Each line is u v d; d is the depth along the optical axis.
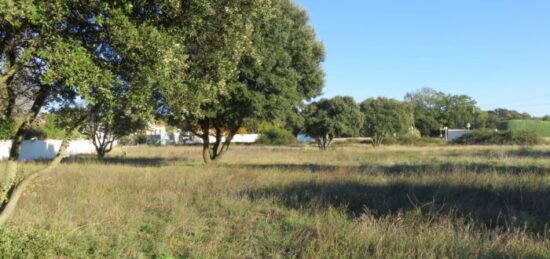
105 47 5.32
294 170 17.95
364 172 15.96
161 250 7.23
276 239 7.93
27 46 5.13
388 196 11.81
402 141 59.25
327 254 6.83
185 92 6.09
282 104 21.03
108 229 8.62
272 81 20.41
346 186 13.00
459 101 115.81
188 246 7.54
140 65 5.09
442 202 10.75
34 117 5.95
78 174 16.67
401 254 6.62
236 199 11.61
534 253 6.64
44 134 32.91
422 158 27.94
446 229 7.70
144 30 4.99
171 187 13.52
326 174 15.62
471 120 108.81
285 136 63.66
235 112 21.38
